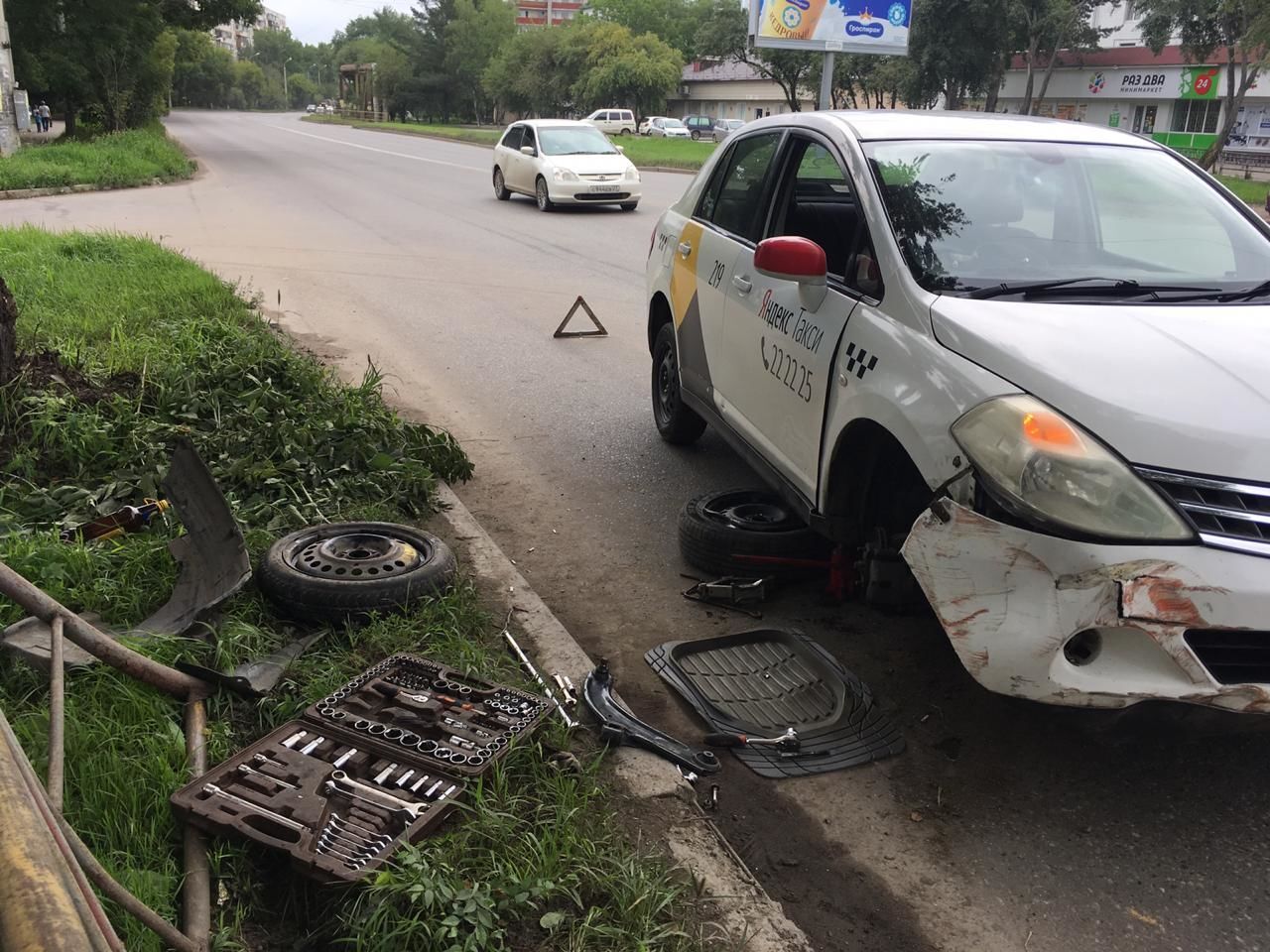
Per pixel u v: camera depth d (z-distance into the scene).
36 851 1.39
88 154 25.39
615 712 3.34
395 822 2.62
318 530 4.12
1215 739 3.46
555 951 2.37
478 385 7.75
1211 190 4.35
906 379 3.38
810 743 3.38
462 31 99.62
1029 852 2.94
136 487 4.55
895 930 2.66
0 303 5.00
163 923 2.14
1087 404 2.86
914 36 44.94
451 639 3.64
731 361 4.92
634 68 77.44
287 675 3.35
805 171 4.67
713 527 4.45
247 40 194.00
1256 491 2.71
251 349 6.58
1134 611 2.69
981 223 3.89
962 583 2.96
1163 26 42.03
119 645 2.99
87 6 35.31
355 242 14.92
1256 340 3.23
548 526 5.16
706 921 2.52
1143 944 2.62
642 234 16.70
